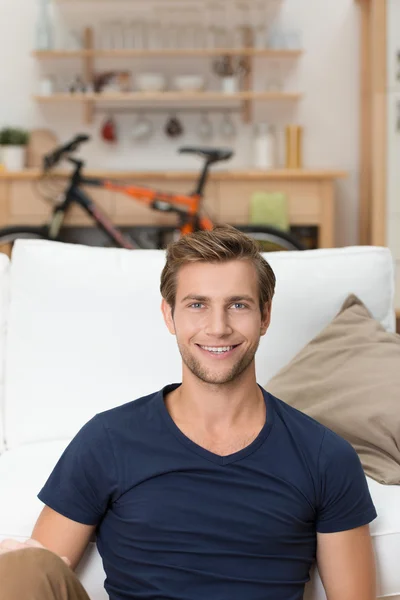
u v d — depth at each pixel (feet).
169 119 16.01
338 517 3.88
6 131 15.31
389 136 14.42
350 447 3.97
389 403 5.18
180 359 5.88
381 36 14.21
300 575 3.90
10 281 6.02
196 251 3.82
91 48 15.85
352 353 5.60
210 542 3.77
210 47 15.79
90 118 16.12
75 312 5.85
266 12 15.89
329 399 5.38
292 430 3.93
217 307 3.77
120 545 3.86
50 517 3.92
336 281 6.10
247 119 16.14
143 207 14.64
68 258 5.97
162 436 3.90
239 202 14.55
